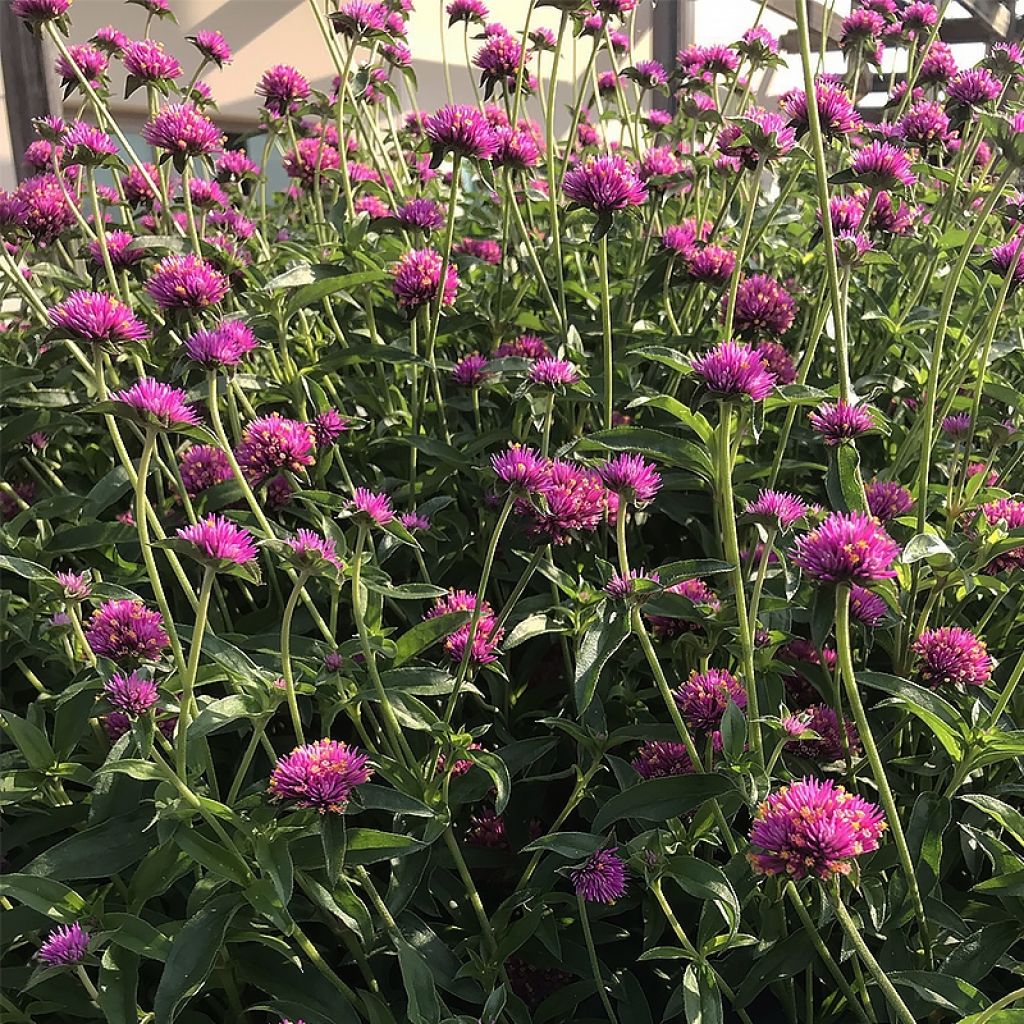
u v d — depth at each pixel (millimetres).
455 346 690
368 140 835
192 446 580
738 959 409
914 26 708
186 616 527
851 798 319
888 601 406
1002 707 374
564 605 471
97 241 581
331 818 346
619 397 547
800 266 720
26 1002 392
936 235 625
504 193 628
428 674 408
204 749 391
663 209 778
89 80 694
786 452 600
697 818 384
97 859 371
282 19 1589
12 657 458
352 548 510
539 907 398
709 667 480
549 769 499
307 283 529
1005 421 534
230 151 815
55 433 566
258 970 388
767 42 694
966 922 405
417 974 356
